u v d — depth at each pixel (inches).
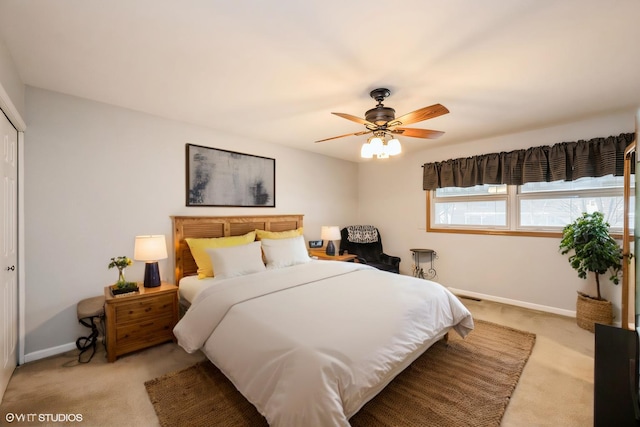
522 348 99.3
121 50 71.3
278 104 106.1
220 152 139.4
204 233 131.7
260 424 64.1
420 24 60.7
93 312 91.2
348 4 54.8
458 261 167.6
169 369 86.4
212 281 109.3
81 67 79.7
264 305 78.5
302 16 58.3
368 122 94.3
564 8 55.4
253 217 150.3
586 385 78.9
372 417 66.5
